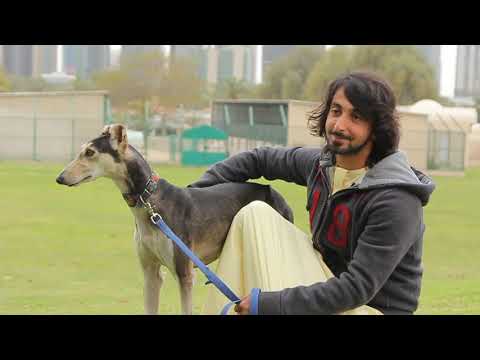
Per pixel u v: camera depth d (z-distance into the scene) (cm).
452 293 838
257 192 540
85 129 3919
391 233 373
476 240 1507
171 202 499
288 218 564
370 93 387
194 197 512
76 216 1664
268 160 506
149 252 507
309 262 406
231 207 523
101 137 491
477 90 16150
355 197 391
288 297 376
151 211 485
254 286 400
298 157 478
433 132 4525
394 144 394
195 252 511
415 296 401
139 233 504
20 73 16850
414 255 396
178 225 498
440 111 4731
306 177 468
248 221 413
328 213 404
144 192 491
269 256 400
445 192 2977
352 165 401
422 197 385
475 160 6062
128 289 866
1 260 1077
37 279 930
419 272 402
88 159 487
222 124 4925
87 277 955
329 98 407
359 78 394
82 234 1377
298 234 418
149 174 496
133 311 715
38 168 3269
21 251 1165
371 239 376
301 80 8594
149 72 8450
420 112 4628
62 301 774
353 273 374
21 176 2784
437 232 1634
